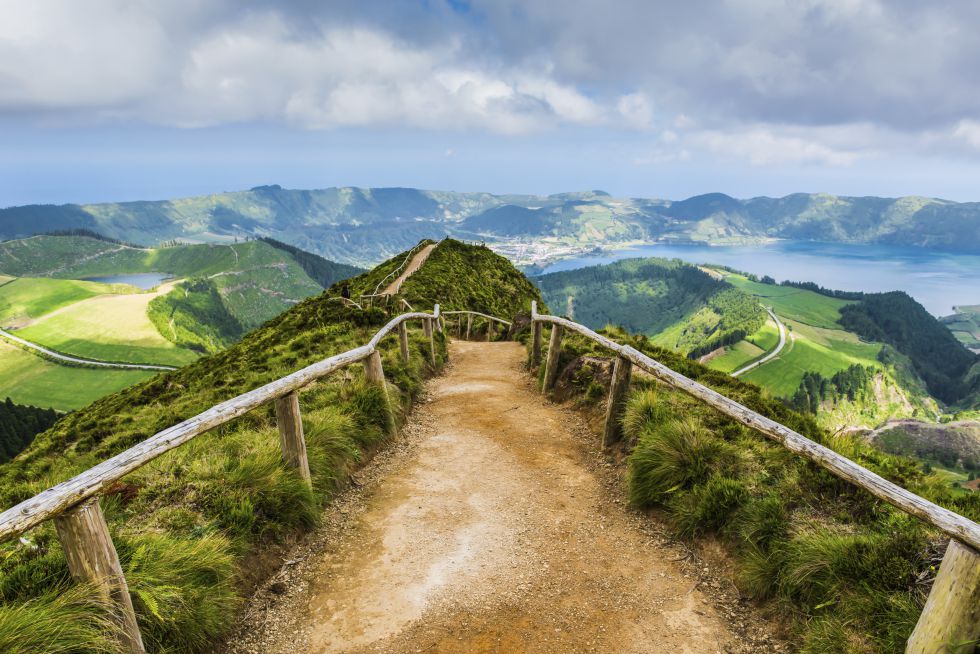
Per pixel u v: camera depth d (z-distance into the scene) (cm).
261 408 767
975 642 269
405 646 374
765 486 487
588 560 477
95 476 300
